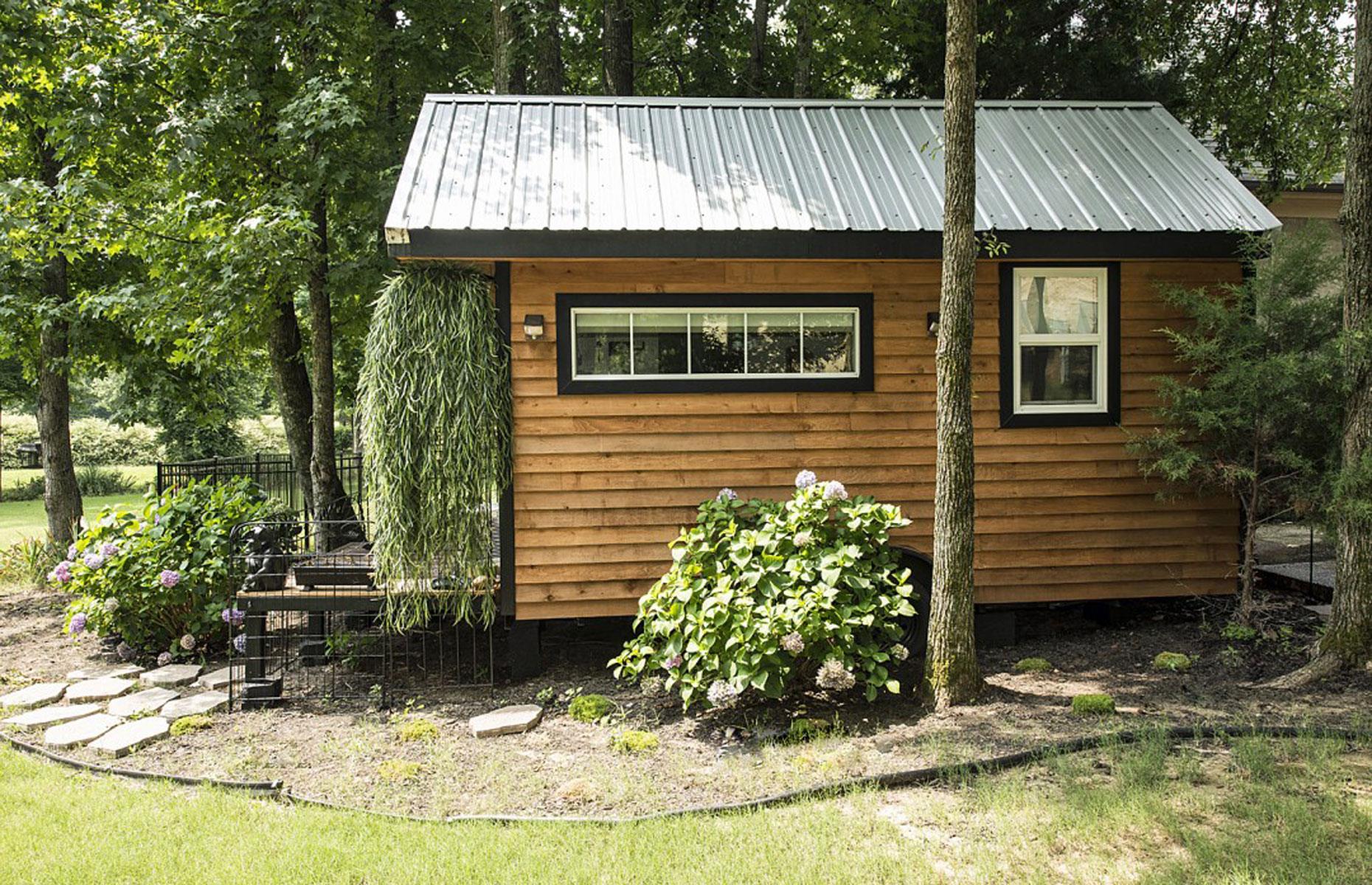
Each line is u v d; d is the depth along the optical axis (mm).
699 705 5965
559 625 8047
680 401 6723
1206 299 6707
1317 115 12086
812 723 5363
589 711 5867
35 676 7156
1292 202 13000
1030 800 4086
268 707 6312
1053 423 7027
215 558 7398
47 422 11750
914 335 6918
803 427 6848
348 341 12688
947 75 5473
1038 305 7004
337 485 10859
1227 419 6598
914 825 3973
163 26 9414
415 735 5559
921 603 6973
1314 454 6504
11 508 22344
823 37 13516
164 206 10289
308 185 9734
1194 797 3996
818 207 6625
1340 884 3244
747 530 6215
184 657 7543
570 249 6223
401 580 6219
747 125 7738
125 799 4609
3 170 11633
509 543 6605
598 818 4207
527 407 6586
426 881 3631
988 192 7008
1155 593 7176
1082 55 11562
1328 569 8500
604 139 7371
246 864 3824
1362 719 4941
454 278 6324
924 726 5246
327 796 4625
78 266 11891
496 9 10945
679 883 3547
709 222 6324
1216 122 12352
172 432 24547
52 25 9516
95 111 9102
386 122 10750
